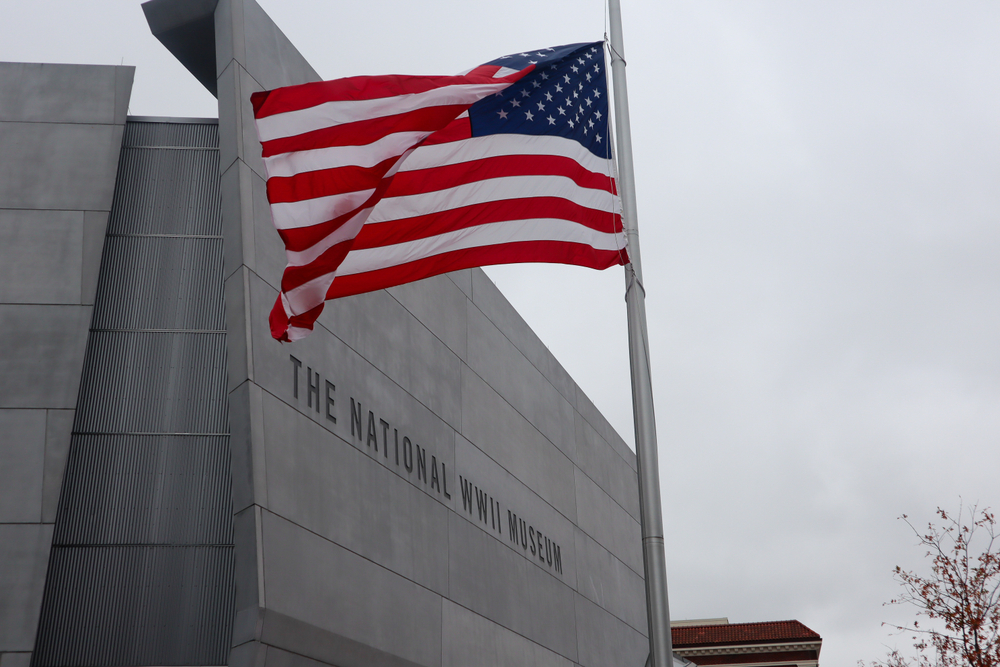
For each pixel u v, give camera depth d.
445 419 19.05
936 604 21.81
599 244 11.08
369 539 15.13
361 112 10.62
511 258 10.82
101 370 14.12
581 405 27.23
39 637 12.45
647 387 10.06
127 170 15.78
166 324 14.62
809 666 47.31
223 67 15.39
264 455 13.06
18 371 13.66
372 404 16.44
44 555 12.62
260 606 12.03
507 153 11.30
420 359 18.69
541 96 11.66
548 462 23.88
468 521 18.91
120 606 12.75
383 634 14.84
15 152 15.24
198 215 15.59
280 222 10.19
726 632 49.41
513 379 23.02
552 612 21.80
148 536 13.18
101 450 13.59
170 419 13.95
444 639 16.73
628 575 27.70
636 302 10.48
